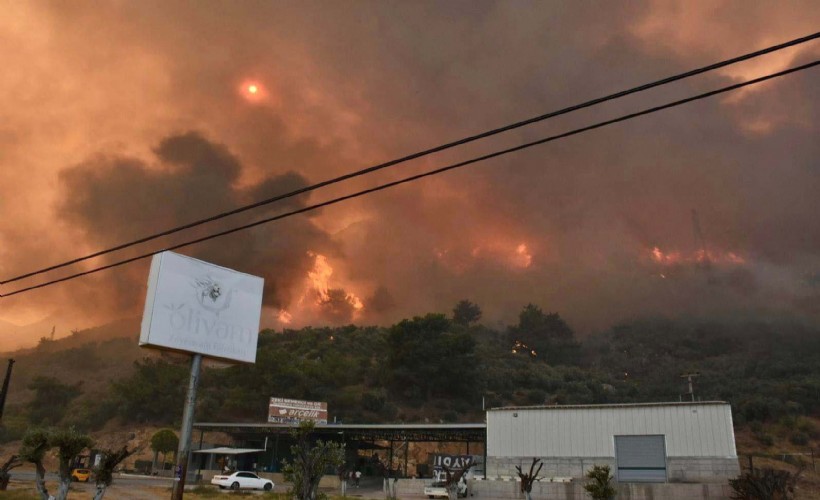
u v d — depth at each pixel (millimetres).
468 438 72500
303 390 145750
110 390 160000
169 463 88000
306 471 25297
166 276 36938
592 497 43656
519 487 49781
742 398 163375
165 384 143125
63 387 170375
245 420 133875
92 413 145375
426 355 170125
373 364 180750
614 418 50312
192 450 83875
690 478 46219
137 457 115250
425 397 167375
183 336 36906
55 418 155625
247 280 41875
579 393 184375
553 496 48469
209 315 38781
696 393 185250
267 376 143750
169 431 88375
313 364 158000
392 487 57438
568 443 51219
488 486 50750
